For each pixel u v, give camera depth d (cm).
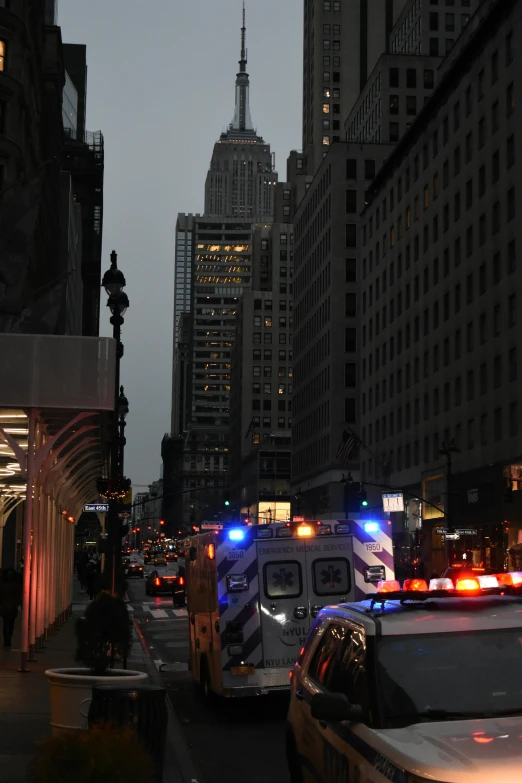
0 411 2041
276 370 17275
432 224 7475
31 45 5488
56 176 7606
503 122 6078
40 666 2088
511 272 5934
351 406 10569
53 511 2938
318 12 15725
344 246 10769
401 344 8275
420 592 732
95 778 595
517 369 5769
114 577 2658
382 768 549
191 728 1478
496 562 5981
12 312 2661
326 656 761
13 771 985
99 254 13788
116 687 917
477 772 480
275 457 15038
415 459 7769
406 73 11831
